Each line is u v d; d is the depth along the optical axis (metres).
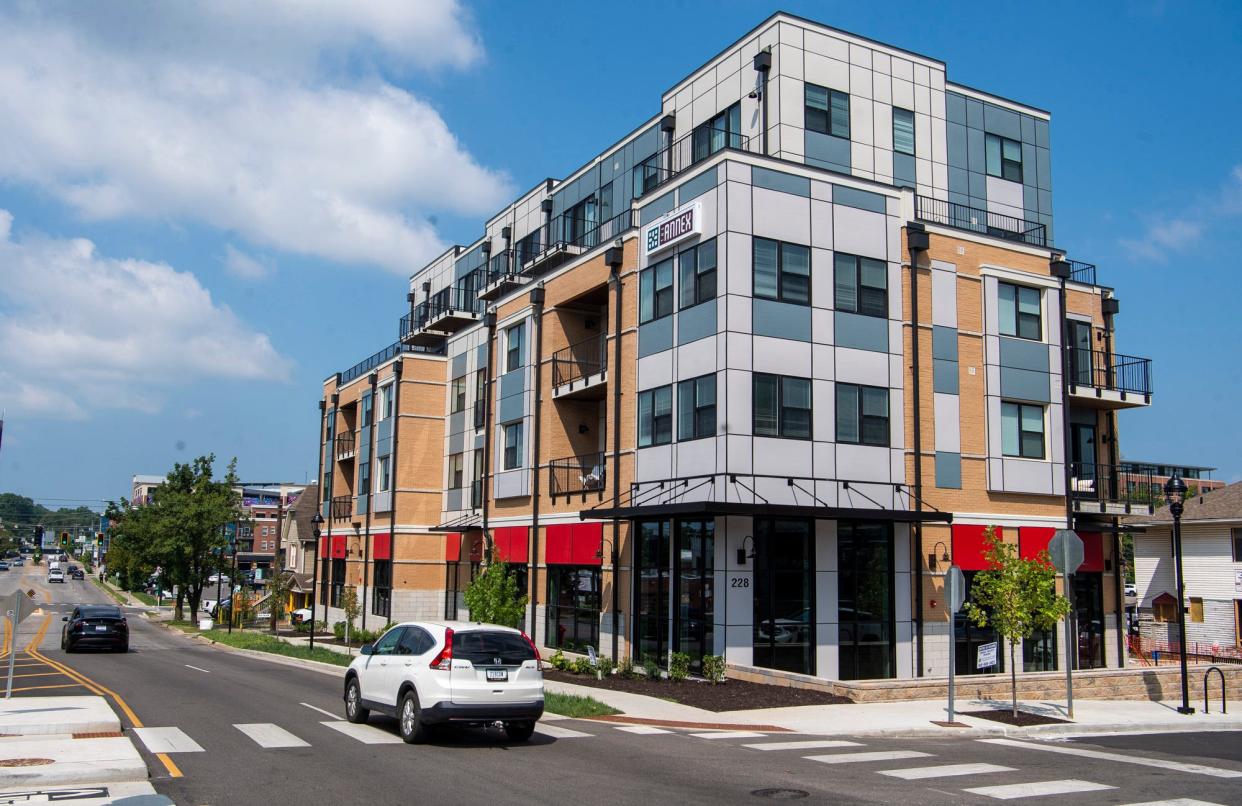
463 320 44.00
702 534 24.81
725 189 25.05
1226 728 19.19
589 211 38.25
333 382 56.81
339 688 23.06
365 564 46.09
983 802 11.05
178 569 60.81
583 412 33.34
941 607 27.05
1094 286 32.31
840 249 26.61
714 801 10.83
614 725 17.23
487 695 14.27
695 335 25.66
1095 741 16.97
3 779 11.12
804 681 21.33
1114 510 30.47
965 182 32.66
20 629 52.34
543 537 32.88
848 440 25.97
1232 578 39.97
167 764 12.59
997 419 28.72
